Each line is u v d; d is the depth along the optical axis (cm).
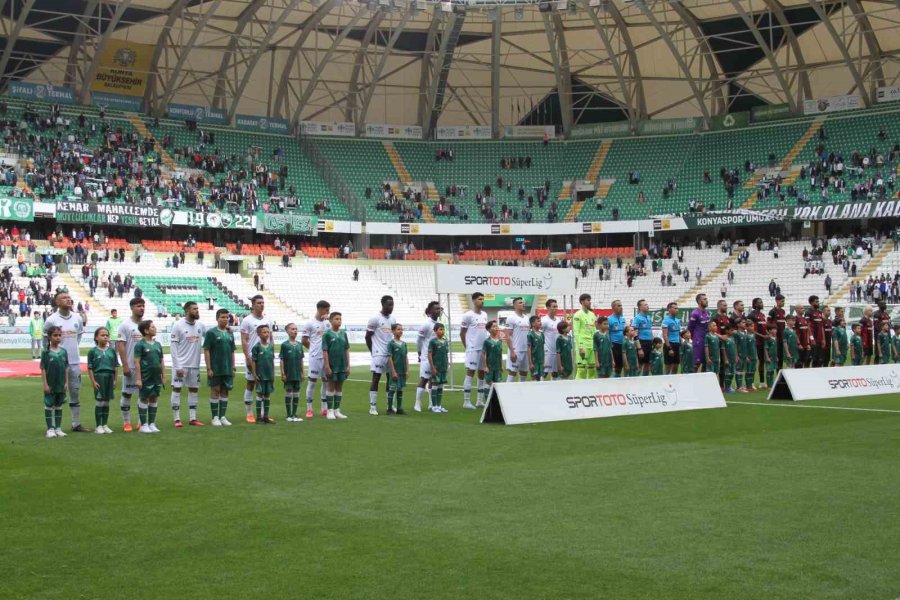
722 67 6694
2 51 5944
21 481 1119
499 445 1415
